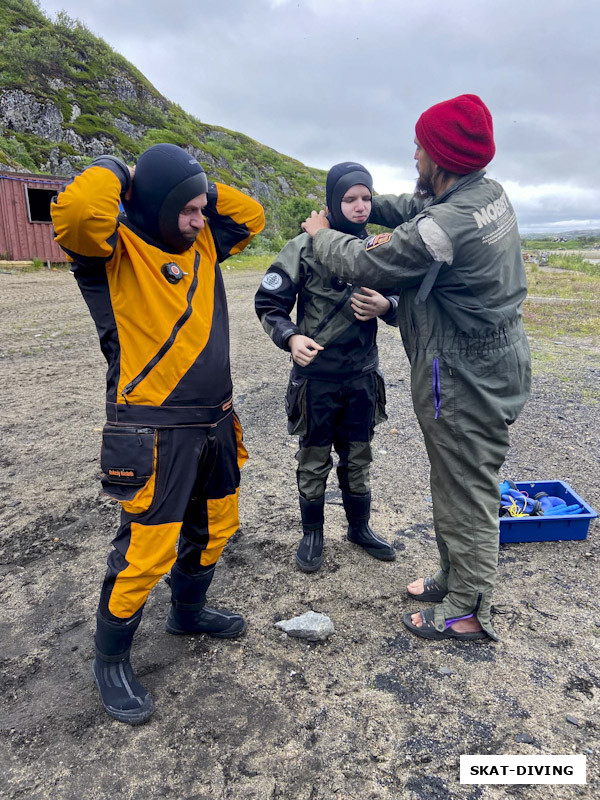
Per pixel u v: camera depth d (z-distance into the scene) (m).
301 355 2.38
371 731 1.95
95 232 1.60
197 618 2.41
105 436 1.88
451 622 2.40
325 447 2.83
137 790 1.76
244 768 1.83
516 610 2.60
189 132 42.34
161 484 1.87
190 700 2.10
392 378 6.50
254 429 4.92
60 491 3.75
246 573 2.92
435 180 2.19
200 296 1.93
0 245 16.95
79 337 8.41
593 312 11.08
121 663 2.08
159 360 1.83
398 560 3.04
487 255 2.03
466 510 2.28
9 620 2.58
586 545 3.16
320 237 2.34
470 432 2.19
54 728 2.00
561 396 5.89
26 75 32.94
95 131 31.80
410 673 2.22
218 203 2.04
